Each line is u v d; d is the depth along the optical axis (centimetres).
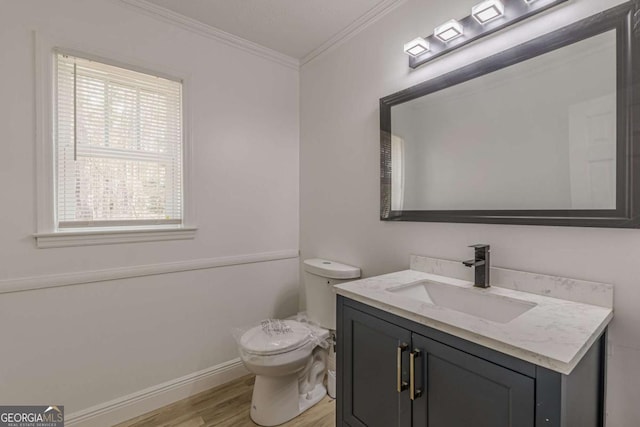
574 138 107
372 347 119
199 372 200
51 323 153
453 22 134
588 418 89
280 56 234
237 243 216
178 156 193
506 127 125
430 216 153
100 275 165
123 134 174
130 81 176
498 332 84
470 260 139
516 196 122
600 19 101
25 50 145
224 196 210
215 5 177
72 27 156
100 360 166
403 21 167
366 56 189
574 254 110
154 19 180
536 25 118
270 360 156
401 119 166
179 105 193
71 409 158
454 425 92
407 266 167
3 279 141
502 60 125
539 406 74
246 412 179
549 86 113
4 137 141
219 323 208
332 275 189
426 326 98
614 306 101
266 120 230
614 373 102
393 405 110
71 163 159
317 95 229
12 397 144
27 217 146
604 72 101
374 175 185
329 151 219
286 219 243
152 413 178
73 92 159
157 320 184
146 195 182
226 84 209
